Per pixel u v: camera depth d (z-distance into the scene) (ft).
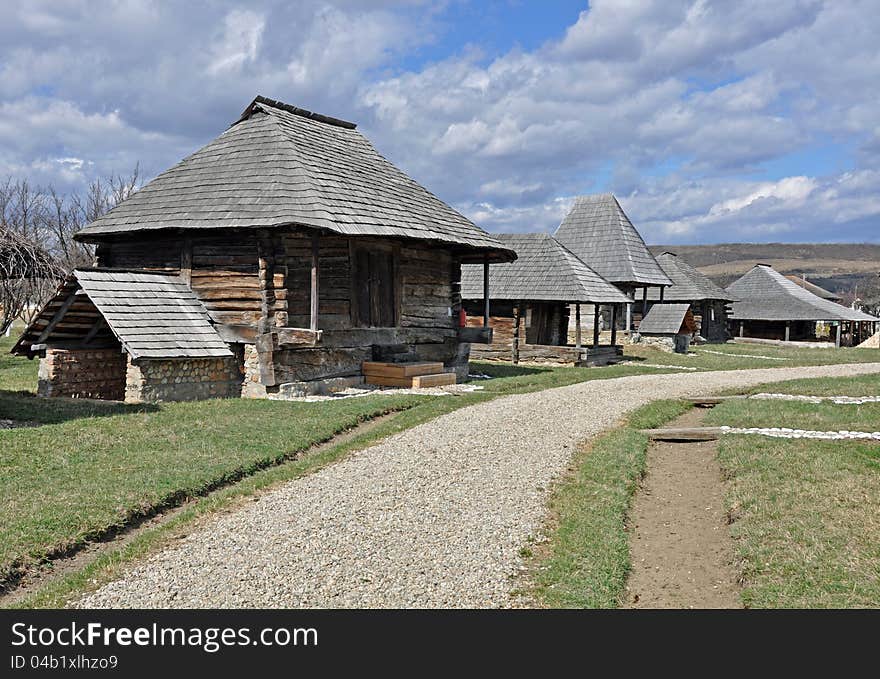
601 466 33.27
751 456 35.24
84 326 53.42
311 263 53.06
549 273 90.79
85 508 25.08
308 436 36.91
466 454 34.40
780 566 22.34
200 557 21.86
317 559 21.76
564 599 19.74
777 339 170.19
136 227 54.54
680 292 139.74
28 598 19.44
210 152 61.31
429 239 57.11
